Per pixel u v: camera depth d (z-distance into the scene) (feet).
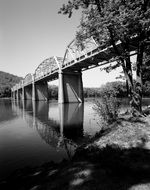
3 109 175.83
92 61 192.54
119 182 17.46
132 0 43.09
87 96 578.25
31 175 27.27
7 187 24.48
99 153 27.55
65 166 26.23
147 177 18.30
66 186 18.38
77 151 35.50
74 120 97.09
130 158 23.90
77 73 266.36
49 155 41.45
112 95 56.29
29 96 506.07
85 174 20.33
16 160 38.27
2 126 83.87
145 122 40.96
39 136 62.69
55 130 72.59
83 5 47.80
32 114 130.00
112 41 48.60
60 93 250.16
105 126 47.78
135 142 31.24
